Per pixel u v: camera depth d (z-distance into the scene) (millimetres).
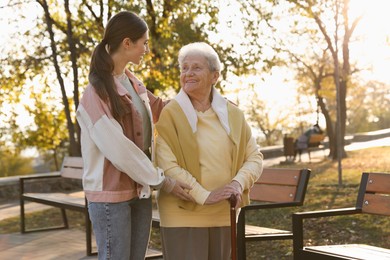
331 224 7062
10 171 28484
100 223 3213
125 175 3221
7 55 14328
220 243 3484
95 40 13039
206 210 3416
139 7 11922
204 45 3543
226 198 3328
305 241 6535
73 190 13180
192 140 3426
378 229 6672
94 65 3250
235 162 3508
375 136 35094
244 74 12992
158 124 3484
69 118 13203
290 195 5219
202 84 3494
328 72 23406
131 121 3271
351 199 9164
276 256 6004
